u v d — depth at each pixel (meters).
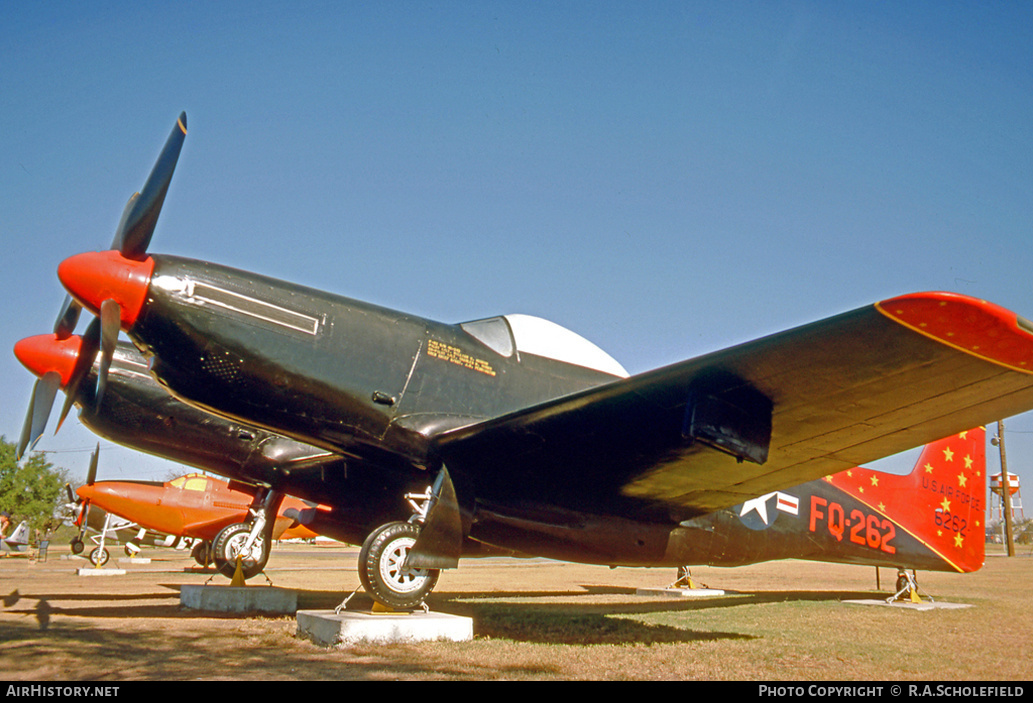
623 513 7.54
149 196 5.66
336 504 9.32
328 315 6.37
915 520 10.69
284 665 4.49
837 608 9.15
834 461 6.59
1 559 22.66
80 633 5.68
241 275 6.13
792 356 4.94
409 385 6.55
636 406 5.70
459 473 6.49
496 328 7.49
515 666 4.65
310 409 6.19
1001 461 34.94
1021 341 4.43
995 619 7.95
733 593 11.58
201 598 7.58
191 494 15.92
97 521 22.16
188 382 6.01
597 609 8.87
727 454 6.20
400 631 5.41
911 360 4.80
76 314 8.09
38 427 7.81
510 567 21.84
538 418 5.98
